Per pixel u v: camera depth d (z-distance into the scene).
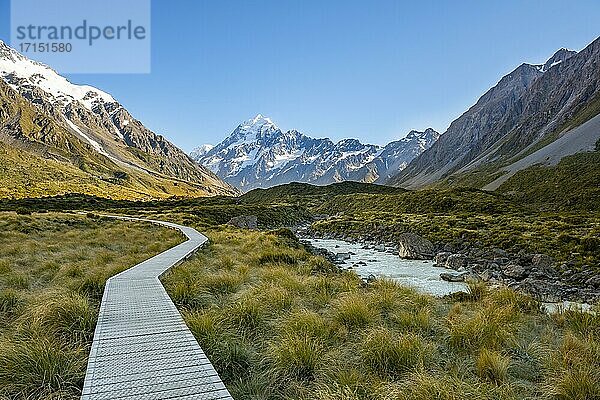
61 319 7.95
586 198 78.88
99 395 5.25
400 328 9.03
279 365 6.80
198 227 44.19
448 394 5.49
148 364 6.20
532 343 8.30
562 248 28.58
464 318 9.42
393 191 158.25
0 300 9.70
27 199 94.62
